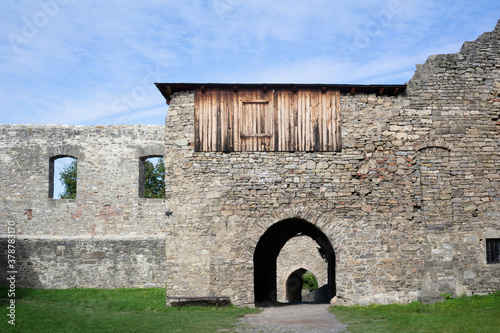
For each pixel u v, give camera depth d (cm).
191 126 1512
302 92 1528
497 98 1559
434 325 1100
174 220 1481
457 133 1535
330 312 1375
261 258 1906
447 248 1491
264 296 1880
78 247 2062
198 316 1296
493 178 1526
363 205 1497
